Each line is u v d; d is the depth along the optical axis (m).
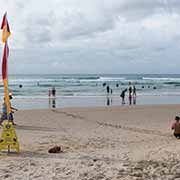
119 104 36.06
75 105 34.91
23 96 45.66
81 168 9.02
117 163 9.53
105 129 18.59
